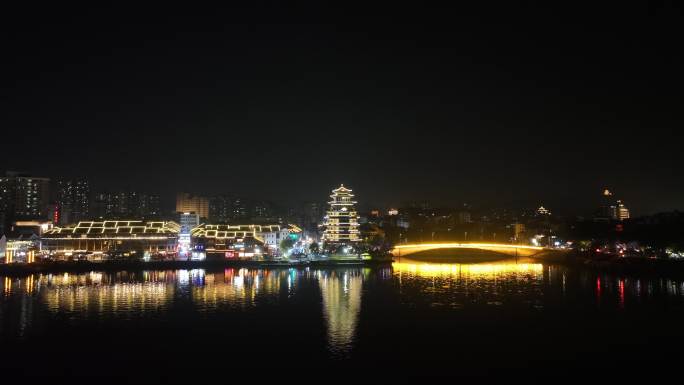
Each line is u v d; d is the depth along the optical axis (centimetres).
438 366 9975
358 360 10375
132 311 15312
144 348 11250
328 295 18688
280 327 13225
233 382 9194
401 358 10488
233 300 17438
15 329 12988
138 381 9275
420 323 13700
